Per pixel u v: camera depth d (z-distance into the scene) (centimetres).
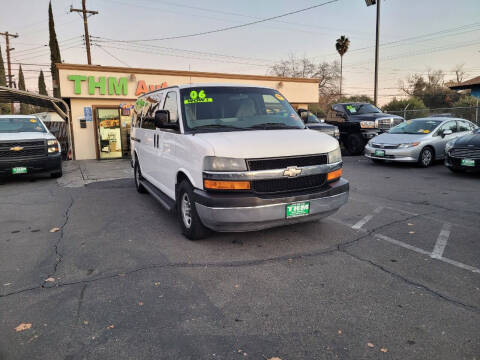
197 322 280
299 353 241
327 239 461
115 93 1578
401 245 437
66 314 294
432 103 4797
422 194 714
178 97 505
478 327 267
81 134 1575
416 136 1095
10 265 397
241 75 1856
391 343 250
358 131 1428
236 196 391
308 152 420
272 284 341
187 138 447
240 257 407
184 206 474
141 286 341
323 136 463
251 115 501
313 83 2089
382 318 281
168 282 349
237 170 393
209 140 417
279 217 401
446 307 296
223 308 300
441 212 579
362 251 420
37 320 286
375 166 1115
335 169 444
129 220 568
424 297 312
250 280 350
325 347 247
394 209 601
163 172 555
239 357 238
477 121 1948
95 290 335
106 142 1599
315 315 287
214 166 396
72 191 812
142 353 244
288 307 300
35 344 256
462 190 746
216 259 403
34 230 524
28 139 922
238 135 434
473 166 872
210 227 416
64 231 517
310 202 414
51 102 1553
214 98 503
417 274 358
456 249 421
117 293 328
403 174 958
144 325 277
